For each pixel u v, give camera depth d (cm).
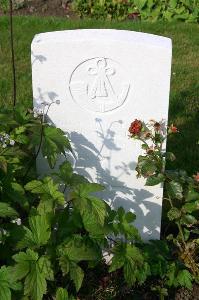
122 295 155
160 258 157
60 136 148
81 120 151
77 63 143
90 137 154
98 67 143
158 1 351
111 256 162
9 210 133
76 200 137
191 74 281
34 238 136
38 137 146
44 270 131
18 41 313
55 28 332
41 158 157
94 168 159
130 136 145
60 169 146
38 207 138
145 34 146
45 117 152
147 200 161
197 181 152
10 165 146
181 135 226
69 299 140
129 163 156
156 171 149
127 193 161
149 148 146
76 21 343
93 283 157
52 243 139
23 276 128
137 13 360
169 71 141
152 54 139
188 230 162
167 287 157
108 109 149
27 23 337
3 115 150
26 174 155
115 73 143
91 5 364
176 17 349
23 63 288
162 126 149
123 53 140
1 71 277
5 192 143
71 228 142
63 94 148
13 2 378
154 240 163
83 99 148
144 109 147
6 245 141
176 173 152
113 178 159
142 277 150
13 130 148
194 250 157
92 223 142
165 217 177
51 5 385
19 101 244
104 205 139
